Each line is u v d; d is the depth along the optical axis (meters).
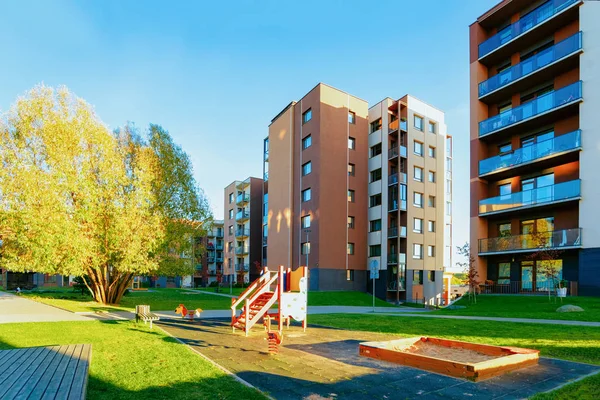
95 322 14.12
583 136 21.11
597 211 20.12
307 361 8.10
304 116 39.75
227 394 5.55
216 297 34.94
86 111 20.72
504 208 25.19
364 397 5.75
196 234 26.59
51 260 18.39
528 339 10.19
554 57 22.86
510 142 26.86
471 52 28.88
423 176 39.09
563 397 5.66
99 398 5.29
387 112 38.97
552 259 20.95
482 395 5.87
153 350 8.66
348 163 38.62
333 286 35.88
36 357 7.07
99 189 19.45
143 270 21.16
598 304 17.69
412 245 37.09
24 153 19.05
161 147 24.75
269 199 43.91
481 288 26.03
